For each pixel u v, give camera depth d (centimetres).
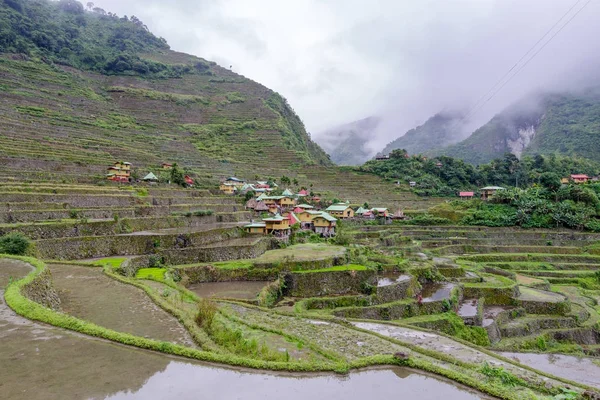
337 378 1528
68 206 5628
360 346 2498
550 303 5209
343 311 4003
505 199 11181
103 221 5162
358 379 1541
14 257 3028
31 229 4328
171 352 1611
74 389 1261
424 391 1477
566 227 9931
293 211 8881
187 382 1377
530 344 4334
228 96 19900
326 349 2323
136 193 7250
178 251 4872
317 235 7606
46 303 2384
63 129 10031
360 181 14262
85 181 7162
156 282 3622
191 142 14288
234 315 2853
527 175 14212
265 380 1453
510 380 1889
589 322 5047
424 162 15312
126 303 2636
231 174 12138
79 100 12888
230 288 4306
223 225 6944
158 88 18175
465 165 15088
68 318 1830
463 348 2864
